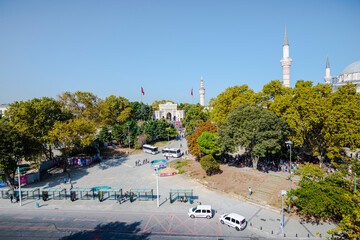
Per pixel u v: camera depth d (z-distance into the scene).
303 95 49.31
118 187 46.41
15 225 31.88
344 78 105.56
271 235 28.00
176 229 30.00
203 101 165.25
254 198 38.75
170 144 94.62
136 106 174.00
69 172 58.00
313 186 29.78
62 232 29.84
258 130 47.62
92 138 57.62
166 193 42.84
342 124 41.66
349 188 29.23
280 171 50.12
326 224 30.14
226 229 29.78
